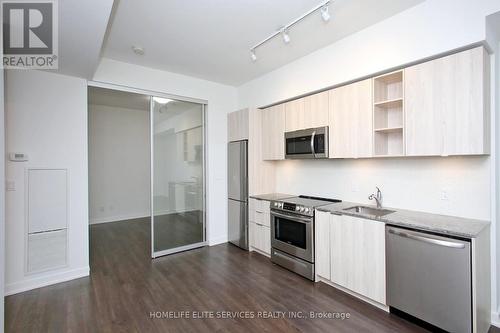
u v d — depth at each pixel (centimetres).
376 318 229
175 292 278
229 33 281
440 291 197
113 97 509
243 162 418
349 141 286
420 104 229
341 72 295
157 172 393
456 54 209
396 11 241
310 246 301
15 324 222
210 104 446
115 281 305
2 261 173
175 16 247
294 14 246
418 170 262
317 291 279
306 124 338
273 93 393
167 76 396
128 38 291
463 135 206
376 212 279
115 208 620
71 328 217
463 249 184
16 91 279
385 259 233
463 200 233
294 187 406
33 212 289
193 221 432
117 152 621
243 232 420
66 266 308
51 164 300
